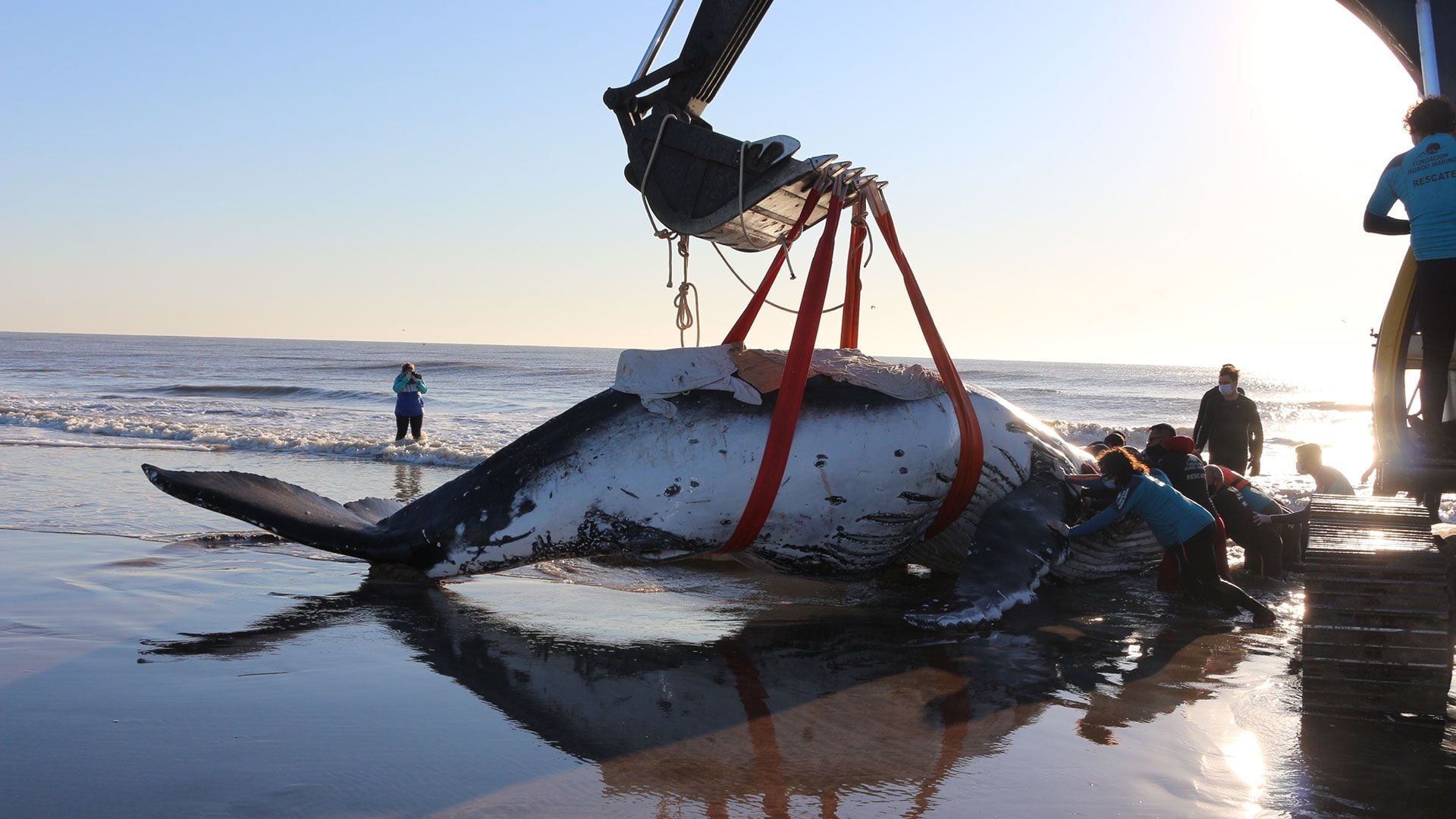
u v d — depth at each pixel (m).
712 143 6.08
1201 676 5.19
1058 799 3.61
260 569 7.48
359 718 4.42
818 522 6.36
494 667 5.25
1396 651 4.45
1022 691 4.94
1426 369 4.30
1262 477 15.84
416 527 6.70
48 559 7.57
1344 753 4.05
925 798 3.62
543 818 3.43
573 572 7.85
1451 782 3.75
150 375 61.03
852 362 6.68
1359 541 4.56
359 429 22.92
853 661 5.49
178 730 4.22
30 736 4.11
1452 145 4.21
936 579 7.83
